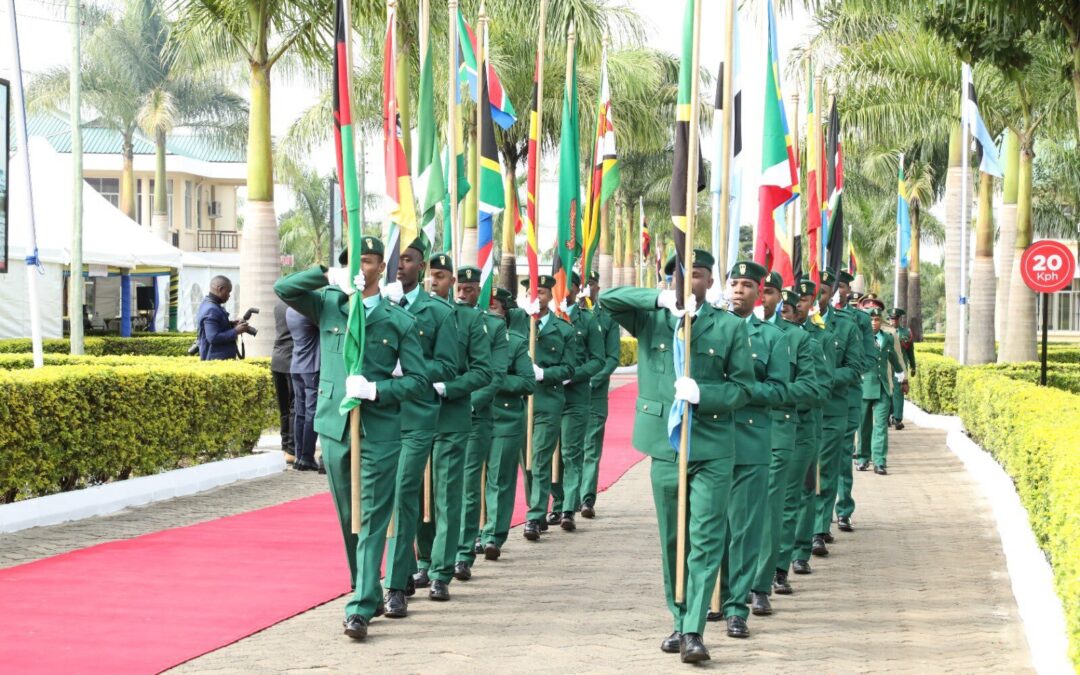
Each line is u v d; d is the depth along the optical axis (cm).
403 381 741
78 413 1136
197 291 4075
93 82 3906
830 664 671
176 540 998
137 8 3180
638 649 696
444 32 1919
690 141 713
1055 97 2116
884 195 4303
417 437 781
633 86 3109
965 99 2117
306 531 1045
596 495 1291
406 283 826
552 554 1001
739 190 918
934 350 3092
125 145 4106
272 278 1814
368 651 679
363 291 750
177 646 673
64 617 735
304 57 1883
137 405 1230
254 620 737
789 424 832
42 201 2638
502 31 2420
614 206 4809
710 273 713
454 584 879
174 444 1305
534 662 663
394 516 775
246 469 1388
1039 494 912
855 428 1139
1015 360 2295
